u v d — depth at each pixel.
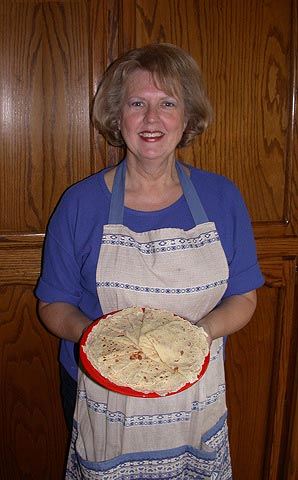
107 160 1.34
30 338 1.45
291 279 1.48
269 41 1.32
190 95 1.12
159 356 0.97
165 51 1.09
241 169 1.39
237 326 1.17
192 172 1.22
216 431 1.19
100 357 0.96
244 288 1.20
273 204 1.43
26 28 1.24
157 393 0.91
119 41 1.28
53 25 1.25
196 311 1.15
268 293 1.49
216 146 1.37
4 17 1.23
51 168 1.33
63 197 1.19
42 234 1.36
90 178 1.20
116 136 1.22
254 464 1.65
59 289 1.18
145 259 1.09
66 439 1.55
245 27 1.30
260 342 1.53
